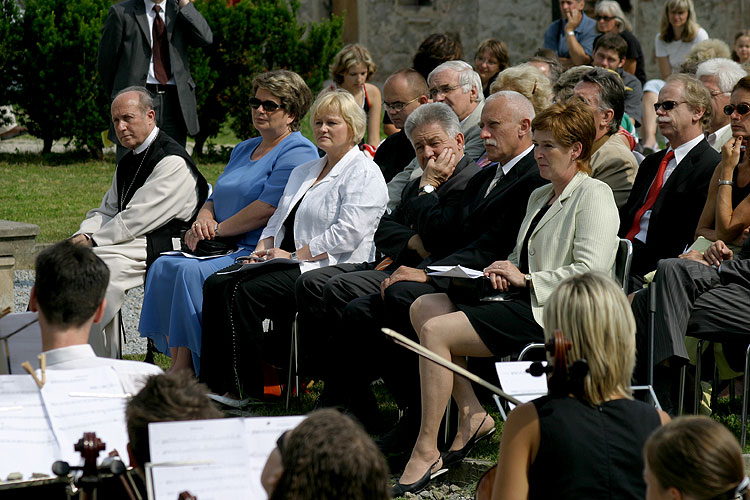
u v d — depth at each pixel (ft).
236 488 19.83
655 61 131.03
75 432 22.99
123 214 46.88
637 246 40.24
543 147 34.76
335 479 16.15
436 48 63.62
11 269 52.29
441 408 33.27
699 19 132.36
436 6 138.10
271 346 42.50
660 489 18.66
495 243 38.01
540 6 134.31
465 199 39.99
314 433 16.57
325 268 41.01
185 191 47.98
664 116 40.78
